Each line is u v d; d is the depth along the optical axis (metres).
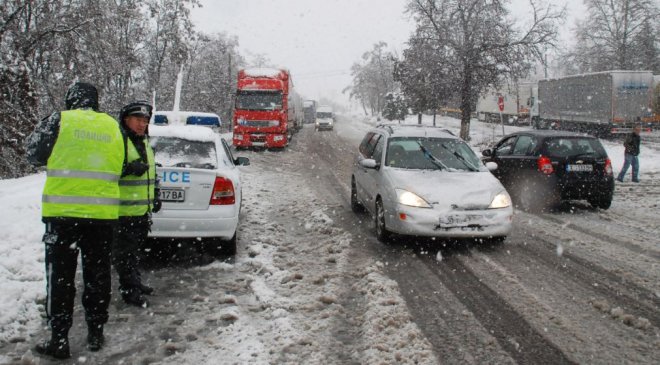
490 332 4.48
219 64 42.28
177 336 4.32
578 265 6.50
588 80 33.69
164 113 9.74
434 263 6.57
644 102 31.31
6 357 3.87
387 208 7.32
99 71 20.73
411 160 8.24
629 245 7.54
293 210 9.82
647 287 5.66
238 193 6.70
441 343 4.26
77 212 3.85
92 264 4.04
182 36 28.28
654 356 4.05
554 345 4.24
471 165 8.23
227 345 4.16
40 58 19.31
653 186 14.41
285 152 24.30
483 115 55.91
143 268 6.17
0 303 4.68
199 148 6.71
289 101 27.61
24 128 14.94
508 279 5.91
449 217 6.97
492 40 28.73
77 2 18.33
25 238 6.42
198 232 6.14
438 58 29.58
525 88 46.28
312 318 4.72
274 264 6.32
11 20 16.06
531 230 8.57
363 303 5.12
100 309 4.06
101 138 3.97
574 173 10.27
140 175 4.75
